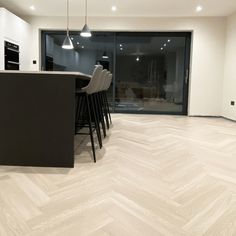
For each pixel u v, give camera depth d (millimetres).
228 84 6473
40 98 2457
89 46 7348
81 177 2242
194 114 6977
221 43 6691
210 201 1828
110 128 4734
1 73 2445
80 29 6859
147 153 3064
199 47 6750
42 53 7164
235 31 6117
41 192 1927
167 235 1414
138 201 1808
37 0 5523
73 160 2494
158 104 7438
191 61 6863
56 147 2492
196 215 1631
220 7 5848
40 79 2439
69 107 2449
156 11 6230
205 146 3496
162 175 2334
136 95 7461
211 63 6777
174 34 7039
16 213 1618
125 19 6770
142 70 7367
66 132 2473
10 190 1952
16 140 2514
